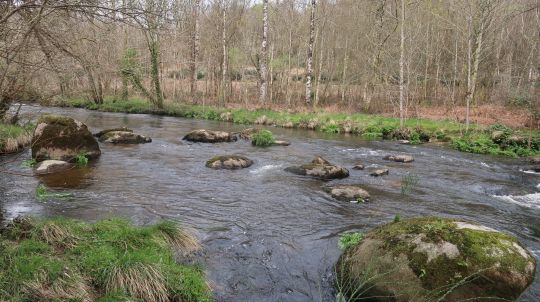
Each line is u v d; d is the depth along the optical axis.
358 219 8.60
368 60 33.94
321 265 6.46
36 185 10.12
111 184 10.59
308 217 8.66
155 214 8.41
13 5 6.42
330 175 12.23
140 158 14.09
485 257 5.25
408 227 5.91
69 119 13.44
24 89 12.07
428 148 19.45
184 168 12.88
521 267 5.29
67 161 12.87
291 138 21.08
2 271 4.86
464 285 5.01
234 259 6.55
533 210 9.75
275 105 35.28
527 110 25.88
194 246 6.86
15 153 13.99
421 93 36.81
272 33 38.69
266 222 8.27
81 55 8.38
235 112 29.59
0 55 7.01
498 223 8.68
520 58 33.22
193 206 9.10
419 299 4.98
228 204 9.37
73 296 4.66
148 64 31.02
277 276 6.09
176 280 5.38
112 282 5.09
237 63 40.88
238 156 13.82
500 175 13.62
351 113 31.45
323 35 36.09
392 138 22.31
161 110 30.53
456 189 11.52
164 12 6.57
